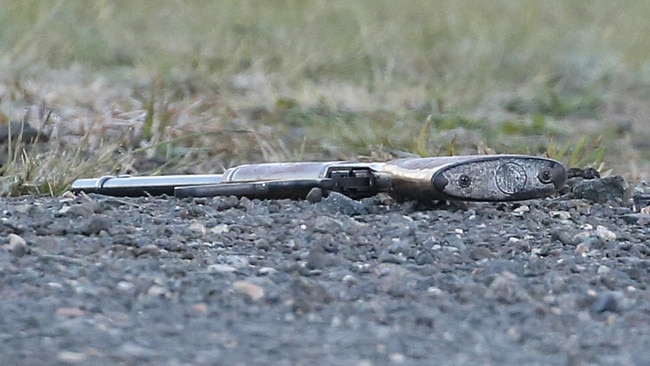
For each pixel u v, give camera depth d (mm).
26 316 8047
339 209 11602
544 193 11508
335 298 8758
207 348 7547
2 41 24281
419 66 27562
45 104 18500
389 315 8359
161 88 20922
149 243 10094
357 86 24844
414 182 11438
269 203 11969
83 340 7602
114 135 18172
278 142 19031
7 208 11328
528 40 30453
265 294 8664
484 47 28844
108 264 9336
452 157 11633
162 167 16516
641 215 11930
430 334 7980
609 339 7949
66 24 27297
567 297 8820
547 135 22172
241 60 26547
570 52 30406
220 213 11500
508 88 26422
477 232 10922
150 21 29344
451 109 22984
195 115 20016
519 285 9031
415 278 9266
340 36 29016
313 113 21750
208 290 8695
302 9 30859
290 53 26984
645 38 31797
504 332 8078
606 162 19344
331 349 7594
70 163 14992
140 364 7195
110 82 23547
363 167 11992
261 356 7410
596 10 34062
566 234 10805
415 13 31406
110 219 10844
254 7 30812
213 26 29188
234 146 18594
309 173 12133
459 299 8812
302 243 10312
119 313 8227
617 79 28516
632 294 9062
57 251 9742
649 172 18781
